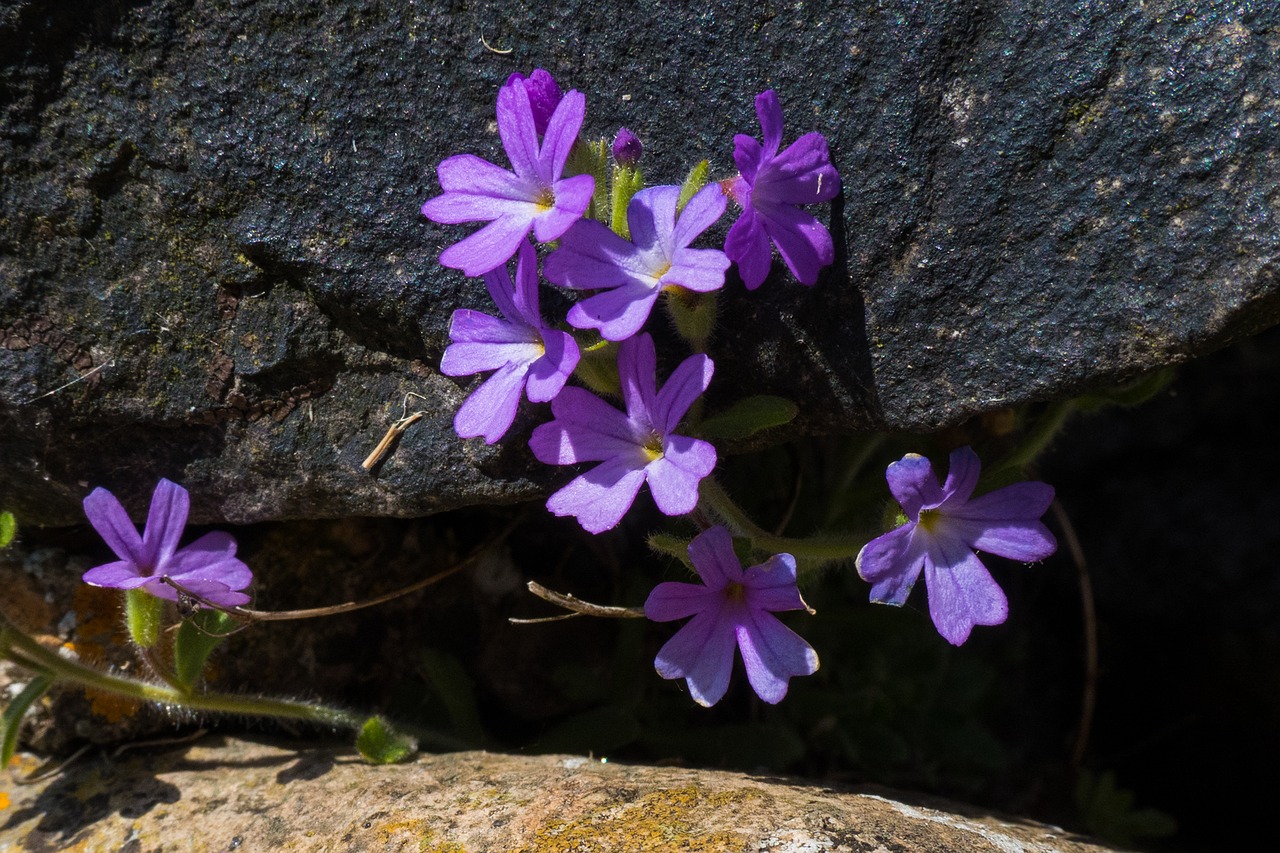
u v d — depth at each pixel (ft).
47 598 0.72
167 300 0.68
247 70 0.67
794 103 0.66
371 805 0.67
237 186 0.68
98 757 0.71
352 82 0.67
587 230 0.63
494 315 0.67
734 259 0.64
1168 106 0.63
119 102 0.67
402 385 0.69
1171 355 0.64
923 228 0.65
